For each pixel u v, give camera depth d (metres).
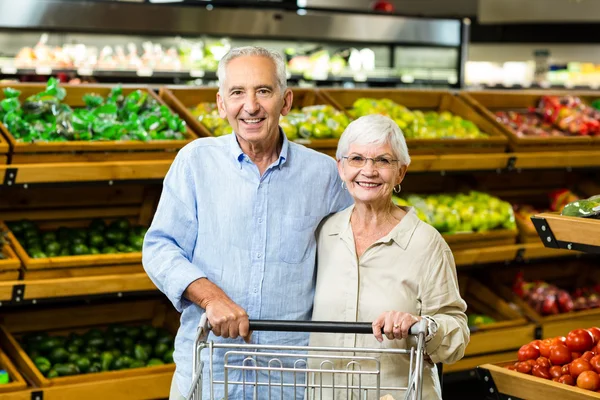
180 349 2.74
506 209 5.17
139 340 4.59
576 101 5.90
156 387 4.21
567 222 2.62
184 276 2.59
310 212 2.75
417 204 5.06
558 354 3.07
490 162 5.03
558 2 10.38
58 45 6.99
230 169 2.72
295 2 7.81
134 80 7.04
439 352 2.51
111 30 6.90
